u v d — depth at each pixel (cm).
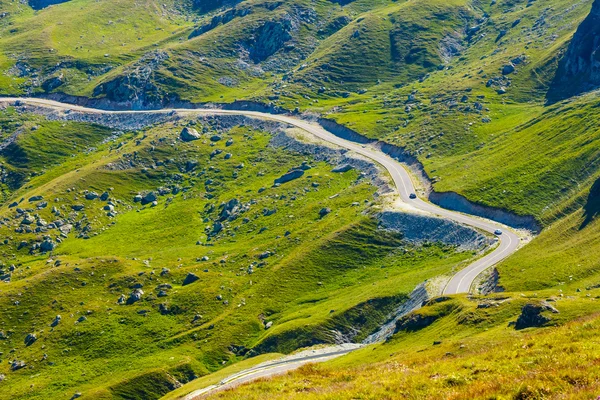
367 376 4516
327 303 17125
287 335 15700
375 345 12569
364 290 16975
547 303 8525
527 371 3556
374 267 18625
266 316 17650
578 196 17588
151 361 16212
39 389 15712
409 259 18325
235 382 12875
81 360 16812
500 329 8888
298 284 18562
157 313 18350
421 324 11694
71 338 17575
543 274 13112
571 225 15250
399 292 15838
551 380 3244
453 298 12100
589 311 8188
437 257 17812
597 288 11312
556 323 8088
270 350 15650
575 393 2975
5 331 18188
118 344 17225
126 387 15275
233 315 17725
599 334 4091
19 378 16362
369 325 15488
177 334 17462
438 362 4450
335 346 15000
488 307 10338
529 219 17862
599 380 3108
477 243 17400
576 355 3622
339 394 3844
